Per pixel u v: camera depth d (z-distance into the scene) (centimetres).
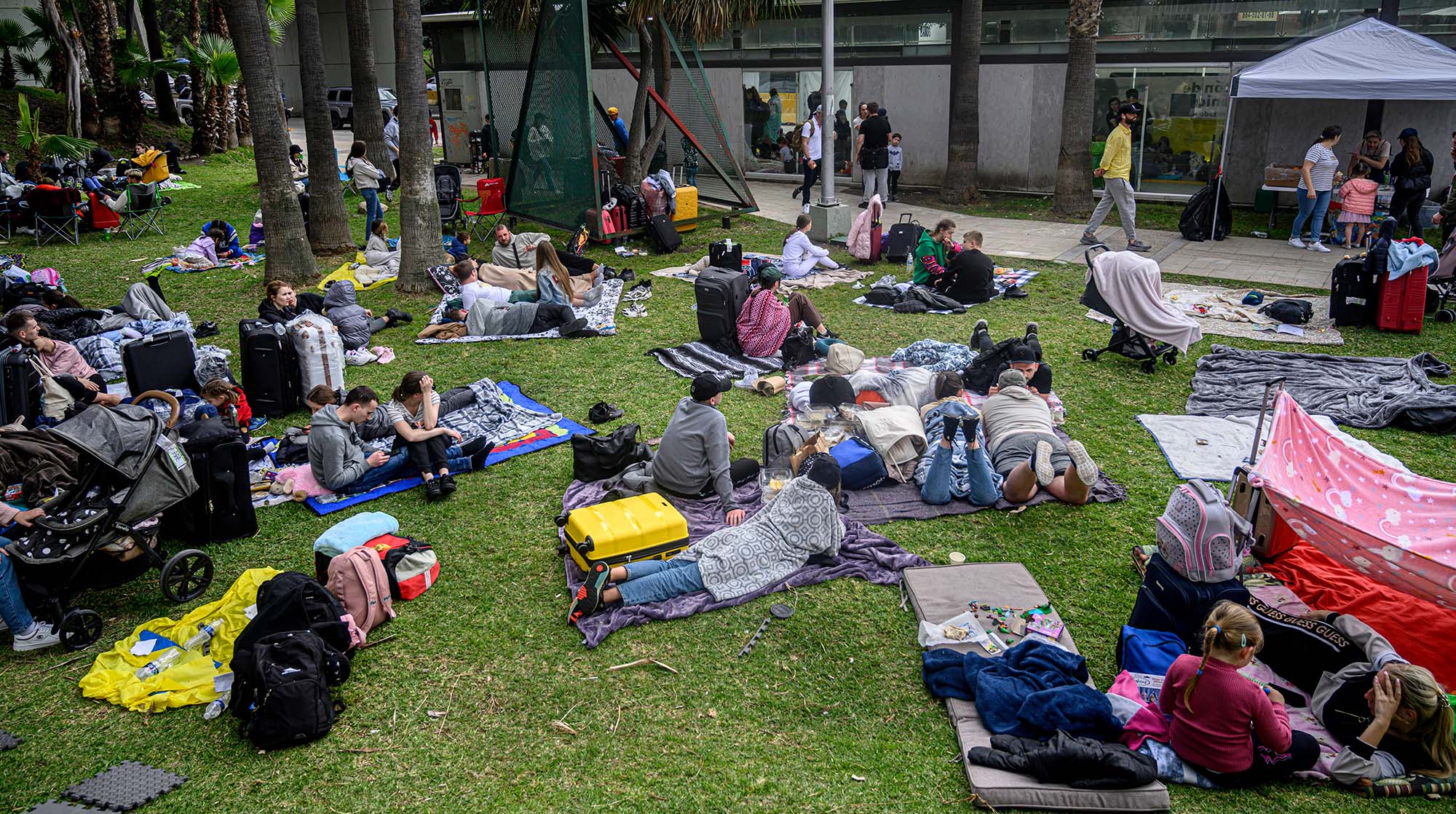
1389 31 1464
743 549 616
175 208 1909
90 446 589
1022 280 1318
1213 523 511
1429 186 1501
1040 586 609
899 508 703
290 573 544
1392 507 616
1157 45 1822
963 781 453
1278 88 1430
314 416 740
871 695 515
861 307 1212
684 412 688
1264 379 938
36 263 1494
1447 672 499
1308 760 446
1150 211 1817
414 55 1241
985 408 769
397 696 521
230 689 526
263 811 443
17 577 570
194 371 916
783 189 2177
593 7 1709
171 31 3816
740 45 2222
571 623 581
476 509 724
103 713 516
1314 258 1424
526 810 440
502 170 1859
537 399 936
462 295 1171
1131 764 432
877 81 2100
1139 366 1004
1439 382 929
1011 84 1955
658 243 1534
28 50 2947
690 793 448
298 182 1983
